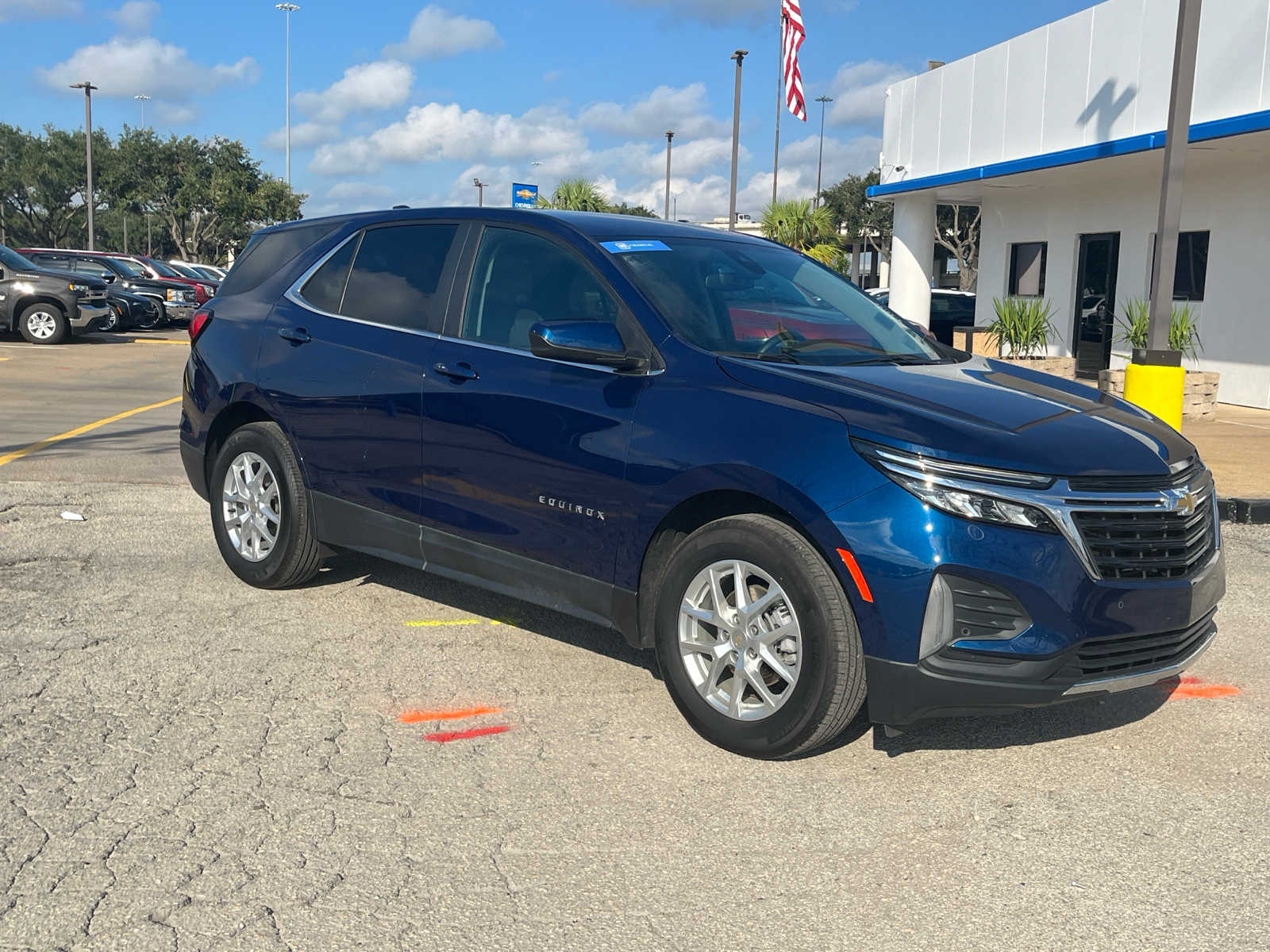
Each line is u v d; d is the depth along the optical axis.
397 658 4.78
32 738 3.88
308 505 5.38
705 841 3.30
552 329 4.02
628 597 4.13
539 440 4.32
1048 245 19.36
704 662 3.97
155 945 2.70
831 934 2.84
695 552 3.90
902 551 3.43
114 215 80.00
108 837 3.22
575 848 3.24
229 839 3.23
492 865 3.14
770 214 35.53
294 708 4.21
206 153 68.50
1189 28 8.89
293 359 5.36
